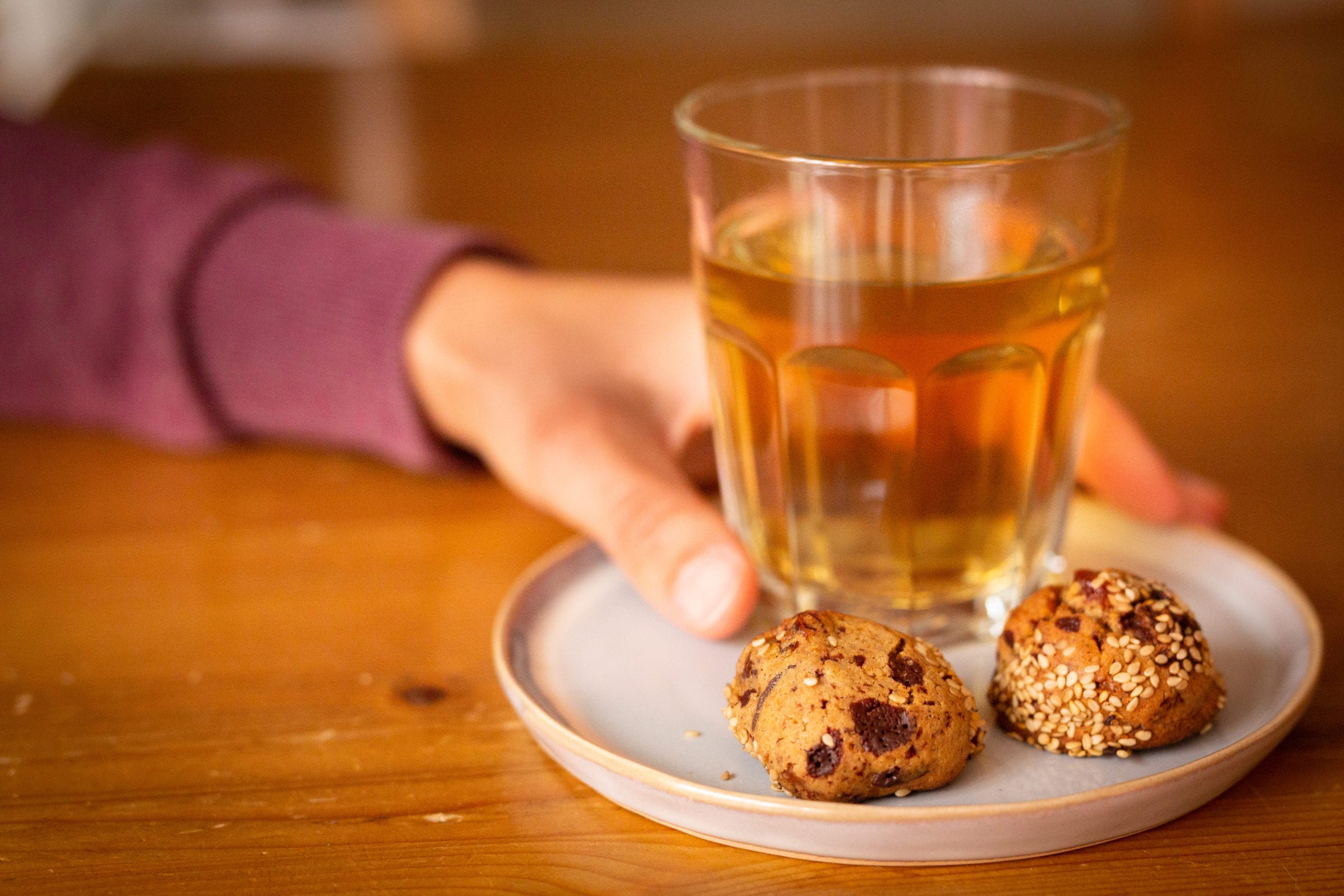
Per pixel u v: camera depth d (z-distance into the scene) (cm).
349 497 55
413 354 56
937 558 45
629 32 188
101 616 48
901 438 44
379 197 79
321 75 107
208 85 104
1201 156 85
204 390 59
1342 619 46
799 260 43
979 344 43
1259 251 71
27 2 117
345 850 39
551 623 46
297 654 46
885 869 38
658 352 55
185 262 59
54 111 95
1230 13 112
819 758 38
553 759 42
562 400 52
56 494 56
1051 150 43
